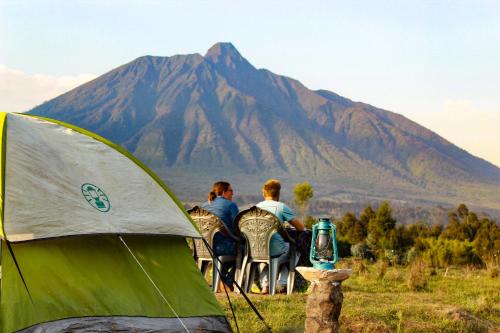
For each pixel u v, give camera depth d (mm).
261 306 8344
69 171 6555
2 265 5938
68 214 6223
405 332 7547
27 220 5922
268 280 9672
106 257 6621
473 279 13344
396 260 18547
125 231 6523
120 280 6609
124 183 6961
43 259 6184
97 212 6465
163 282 6934
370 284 11906
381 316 8109
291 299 8852
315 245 6406
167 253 7164
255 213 9500
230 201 10250
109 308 6383
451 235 35250
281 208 9812
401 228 30516
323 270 6109
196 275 7293
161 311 6730
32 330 5809
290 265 9656
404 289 11398
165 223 6953
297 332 7199
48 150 6562
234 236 9836
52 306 6051
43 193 6188
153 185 7238
